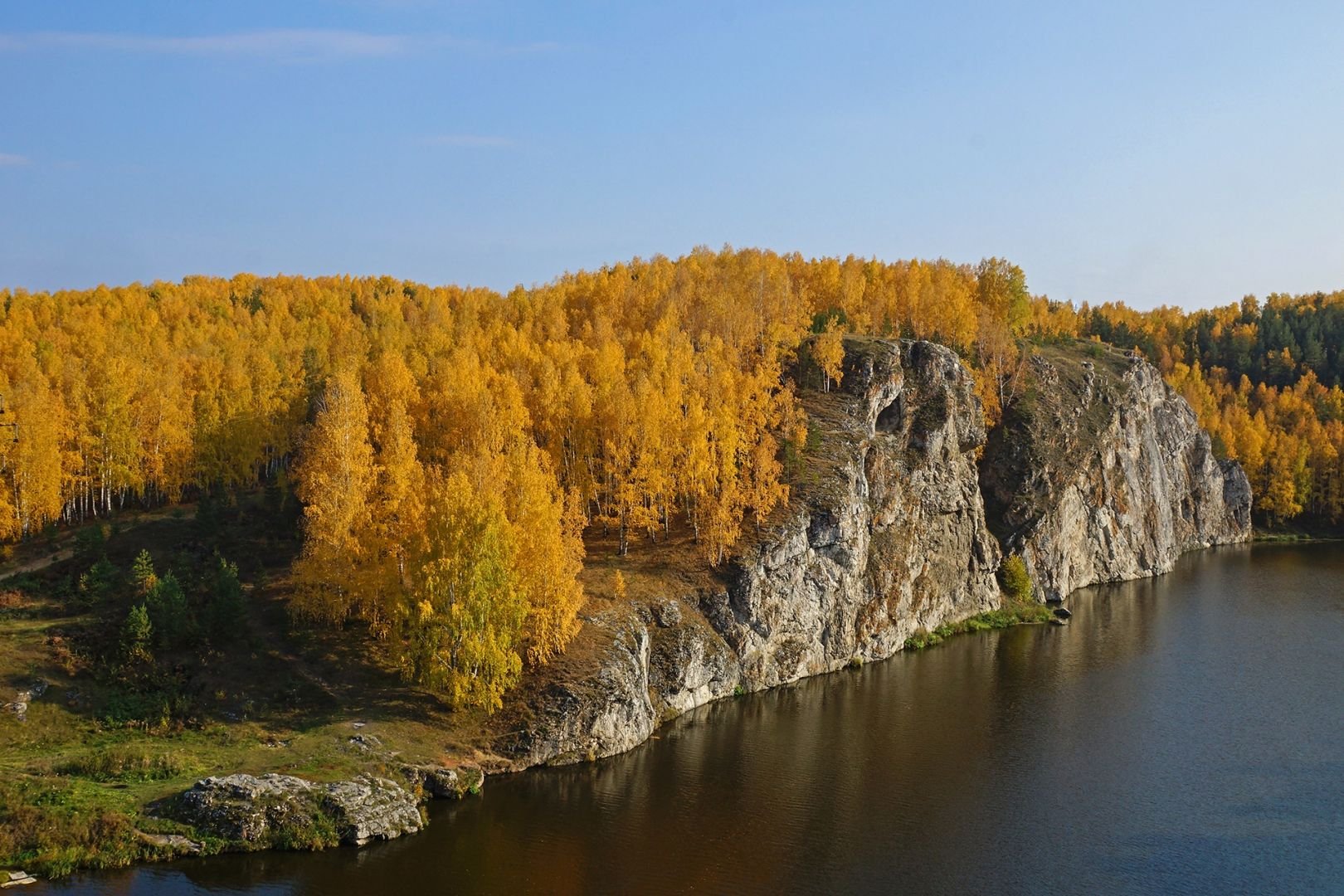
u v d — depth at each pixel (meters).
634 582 81.88
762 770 64.31
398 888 46.38
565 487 92.75
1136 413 152.38
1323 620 112.00
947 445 112.62
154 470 95.94
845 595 92.56
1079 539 133.12
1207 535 173.50
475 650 61.81
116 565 79.06
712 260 174.75
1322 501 193.88
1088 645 100.88
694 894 47.22
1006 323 156.62
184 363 108.44
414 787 55.94
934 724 74.44
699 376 101.88
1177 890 48.91
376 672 67.00
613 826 54.72
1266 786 62.25
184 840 47.78
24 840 45.56
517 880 47.72
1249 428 195.75
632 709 68.81
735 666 82.31
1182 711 77.75
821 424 105.31
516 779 60.78
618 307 139.62
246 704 61.00
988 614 112.00
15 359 102.62
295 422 106.94
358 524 70.06
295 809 50.31
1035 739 71.06
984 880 49.50
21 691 58.41
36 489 83.62
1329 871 51.03
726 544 85.31
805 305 138.50
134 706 59.75
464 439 86.38
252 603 74.06
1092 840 54.47
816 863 51.06
